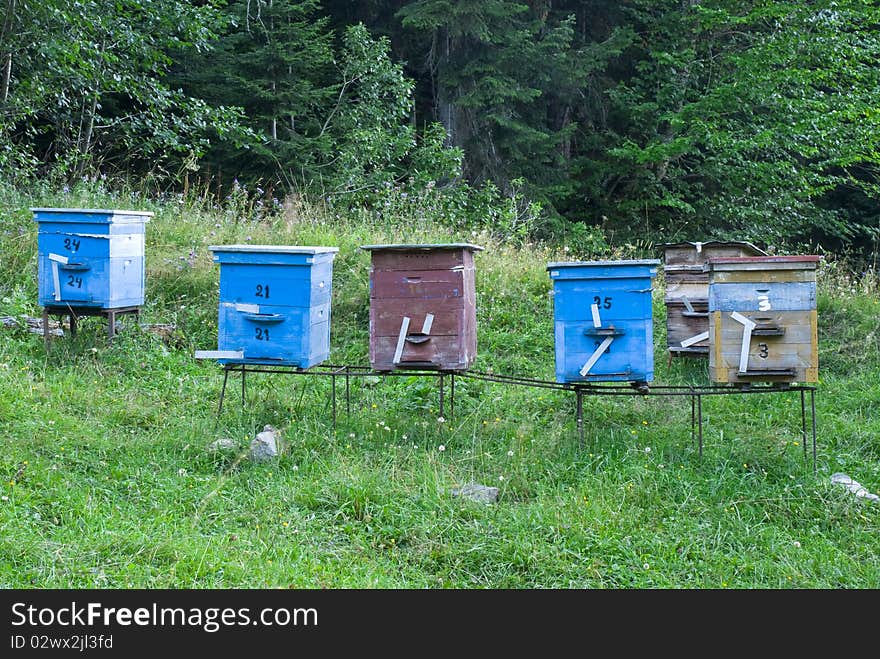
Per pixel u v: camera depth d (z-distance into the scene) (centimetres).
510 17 2125
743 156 2214
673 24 2209
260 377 898
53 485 619
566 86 2152
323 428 759
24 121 1620
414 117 2295
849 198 2466
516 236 1388
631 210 2212
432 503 624
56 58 1414
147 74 1914
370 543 585
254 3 1986
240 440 732
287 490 641
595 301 714
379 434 756
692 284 931
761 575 566
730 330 689
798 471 701
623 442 747
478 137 2158
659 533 608
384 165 1970
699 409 712
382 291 735
